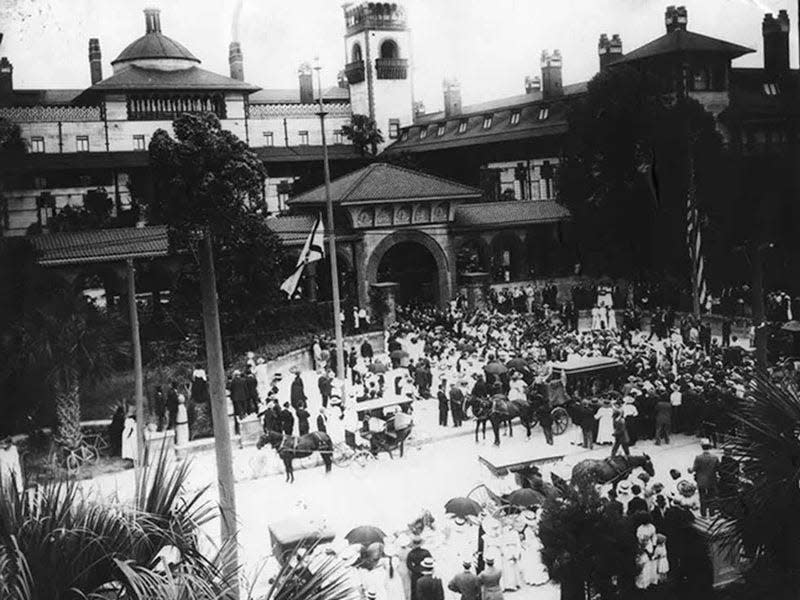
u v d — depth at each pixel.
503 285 44.53
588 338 36.44
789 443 17.98
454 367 35.22
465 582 19.33
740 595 19.28
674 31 37.75
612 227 37.91
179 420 25.70
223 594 11.70
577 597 20.58
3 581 10.42
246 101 44.19
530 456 25.73
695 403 27.08
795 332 30.83
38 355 24.91
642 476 23.44
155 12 36.03
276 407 26.27
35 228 37.97
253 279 29.83
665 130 35.94
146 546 11.31
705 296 34.88
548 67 43.47
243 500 22.86
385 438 26.30
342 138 48.72
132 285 28.00
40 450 23.80
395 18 43.38
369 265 45.06
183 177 28.17
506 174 46.97
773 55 37.16
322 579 12.94
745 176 35.56
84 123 39.56
